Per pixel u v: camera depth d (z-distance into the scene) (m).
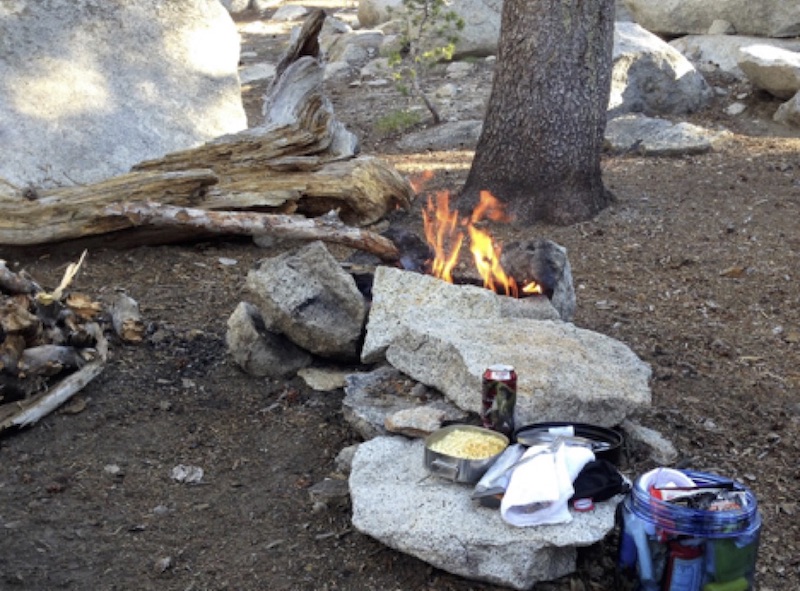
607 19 4.09
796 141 5.27
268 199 3.78
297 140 3.97
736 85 6.14
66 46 4.12
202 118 4.29
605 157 5.13
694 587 1.75
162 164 3.80
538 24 4.04
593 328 3.15
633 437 2.29
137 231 3.61
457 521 1.89
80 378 2.58
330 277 2.65
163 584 1.99
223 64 4.50
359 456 2.11
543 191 4.17
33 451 2.39
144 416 2.55
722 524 1.73
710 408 2.64
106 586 1.98
